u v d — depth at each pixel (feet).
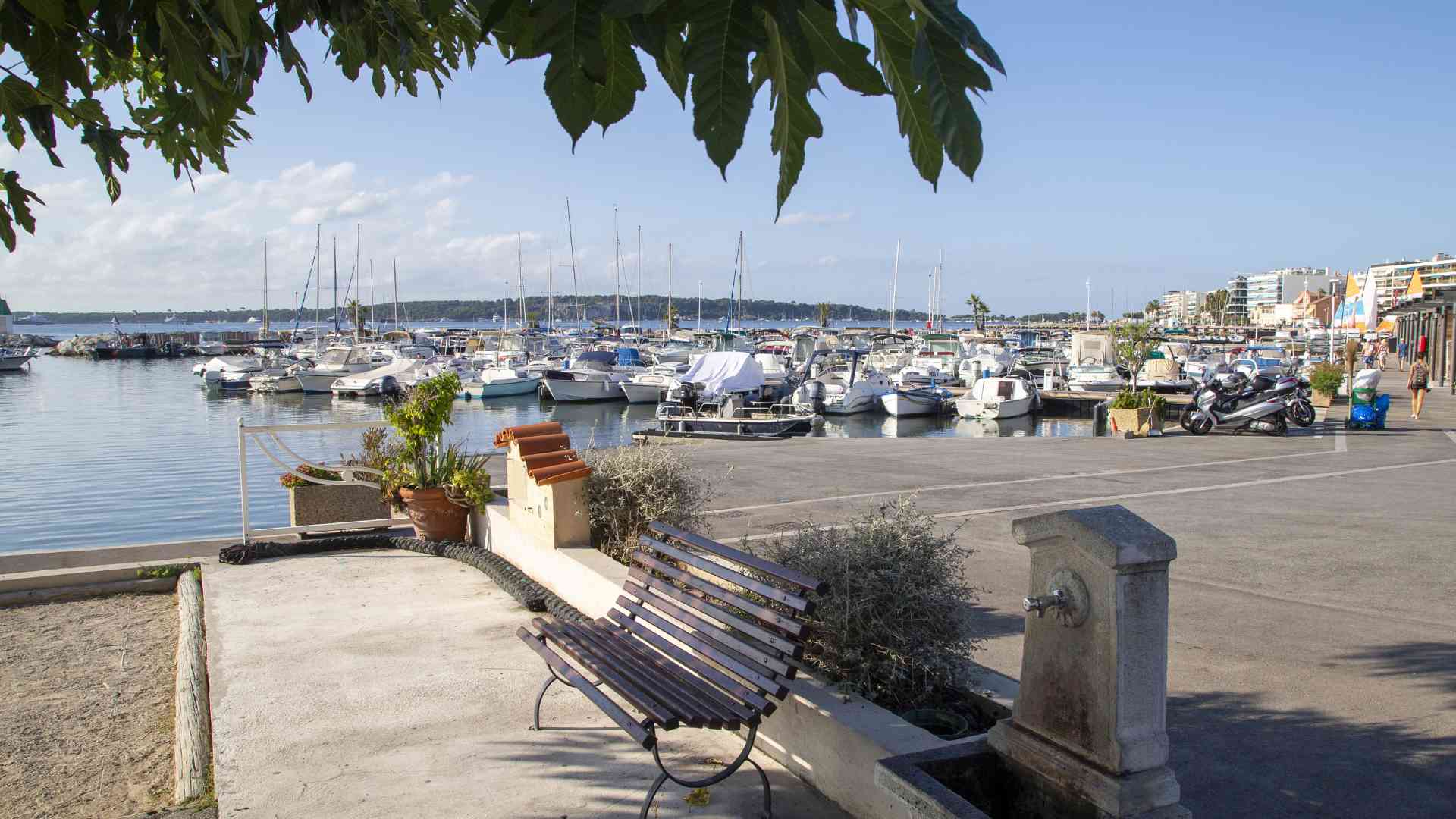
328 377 184.85
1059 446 60.29
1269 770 13.67
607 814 12.55
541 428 25.70
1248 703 16.21
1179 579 24.93
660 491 23.27
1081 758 9.20
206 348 332.19
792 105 5.26
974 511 35.55
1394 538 29.86
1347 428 68.90
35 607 23.77
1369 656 18.51
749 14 4.54
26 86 8.32
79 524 68.74
